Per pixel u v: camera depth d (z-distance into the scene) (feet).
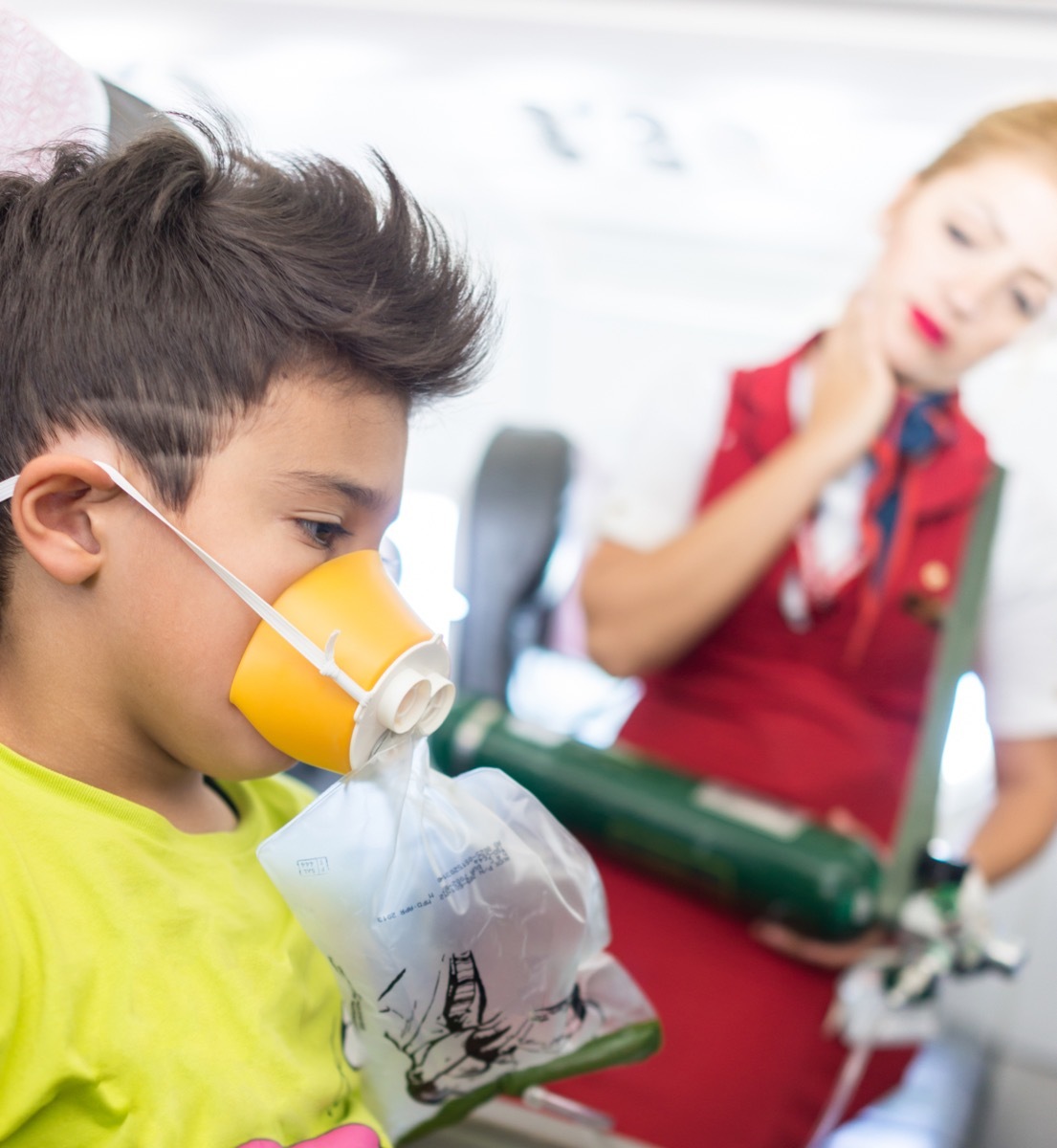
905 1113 5.40
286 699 1.73
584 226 5.84
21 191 1.82
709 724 4.50
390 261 1.82
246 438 1.69
